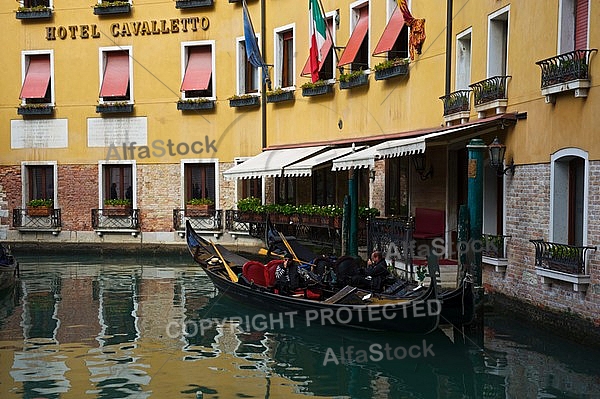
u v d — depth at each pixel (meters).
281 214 16.20
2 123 19.77
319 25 14.88
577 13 8.81
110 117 19.45
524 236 9.69
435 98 12.74
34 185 20.05
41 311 11.59
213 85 18.72
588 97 8.23
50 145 19.70
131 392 7.30
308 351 8.94
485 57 11.01
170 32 19.02
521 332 9.27
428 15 12.96
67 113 19.64
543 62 8.91
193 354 8.83
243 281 11.40
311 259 13.03
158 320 10.87
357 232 13.20
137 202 19.27
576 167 8.89
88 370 8.12
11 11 19.73
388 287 10.05
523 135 9.77
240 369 8.17
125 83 19.33
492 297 10.42
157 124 19.17
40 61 19.72
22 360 8.55
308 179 17.22
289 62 17.61
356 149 13.89
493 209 11.17
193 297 12.82
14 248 19.61
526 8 9.72
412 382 7.62
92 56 19.53
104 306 12.01
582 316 8.16
